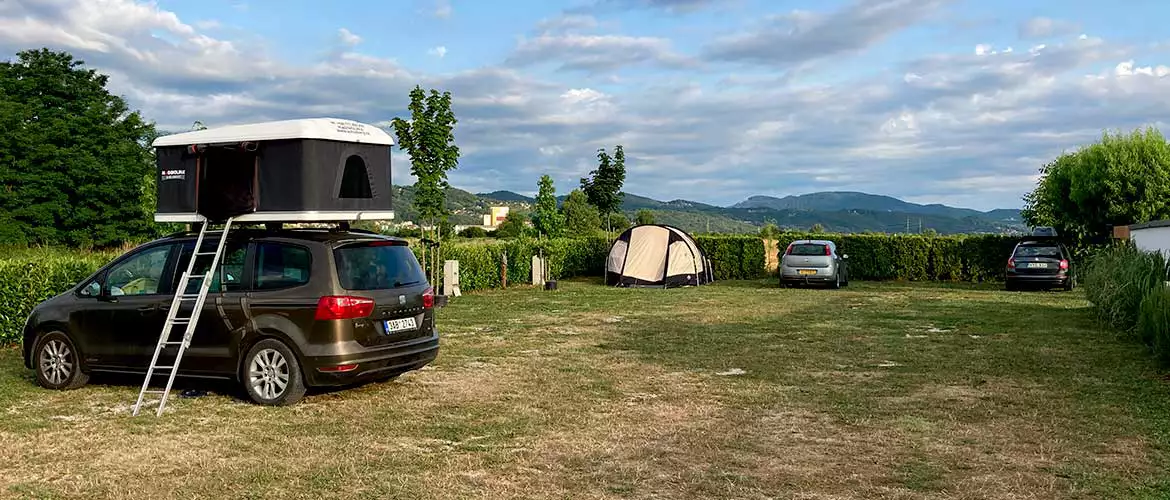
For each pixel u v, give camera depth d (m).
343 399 7.98
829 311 16.55
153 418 7.18
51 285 11.70
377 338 7.77
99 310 8.27
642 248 24.44
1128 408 7.40
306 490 5.21
